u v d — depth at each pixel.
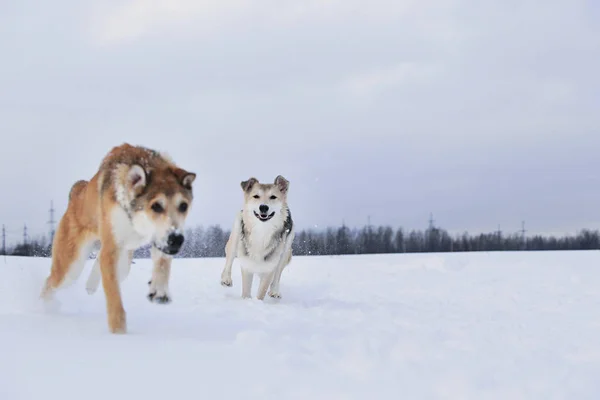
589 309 8.23
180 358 4.30
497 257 18.64
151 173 5.91
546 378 4.21
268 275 9.76
